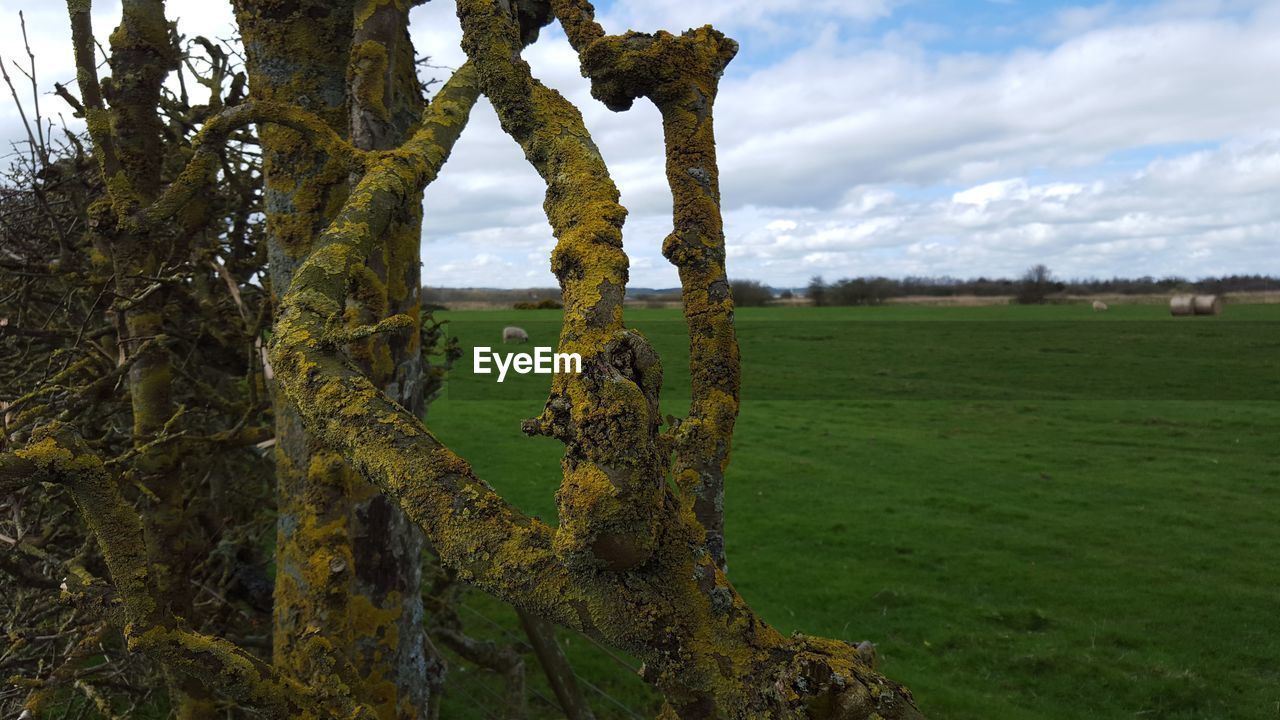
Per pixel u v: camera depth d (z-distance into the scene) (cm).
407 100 252
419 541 250
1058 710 675
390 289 232
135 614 98
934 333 3788
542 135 85
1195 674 731
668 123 121
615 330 63
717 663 59
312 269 109
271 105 164
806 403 2291
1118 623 846
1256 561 1018
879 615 870
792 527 1162
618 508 56
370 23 215
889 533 1141
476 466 1402
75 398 278
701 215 121
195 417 473
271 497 519
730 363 122
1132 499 1304
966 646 795
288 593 222
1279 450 1612
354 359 218
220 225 447
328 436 77
